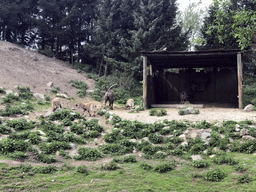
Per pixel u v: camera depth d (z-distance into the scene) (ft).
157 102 64.28
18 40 107.76
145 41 74.23
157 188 20.83
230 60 55.47
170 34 77.56
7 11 87.04
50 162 26.35
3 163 23.90
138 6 80.12
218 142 29.71
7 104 42.93
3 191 18.83
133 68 73.41
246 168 23.35
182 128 35.06
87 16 99.35
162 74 68.39
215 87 63.52
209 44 73.87
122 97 65.31
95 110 44.04
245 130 30.48
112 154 29.81
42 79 64.34
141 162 27.53
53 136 32.68
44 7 90.12
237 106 53.62
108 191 20.12
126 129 35.78
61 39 91.76
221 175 22.48
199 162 25.71
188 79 65.16
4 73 58.80
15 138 30.37
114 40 84.17
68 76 73.87
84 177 22.94
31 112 42.88
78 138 33.35
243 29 26.02
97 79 76.95
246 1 62.08
